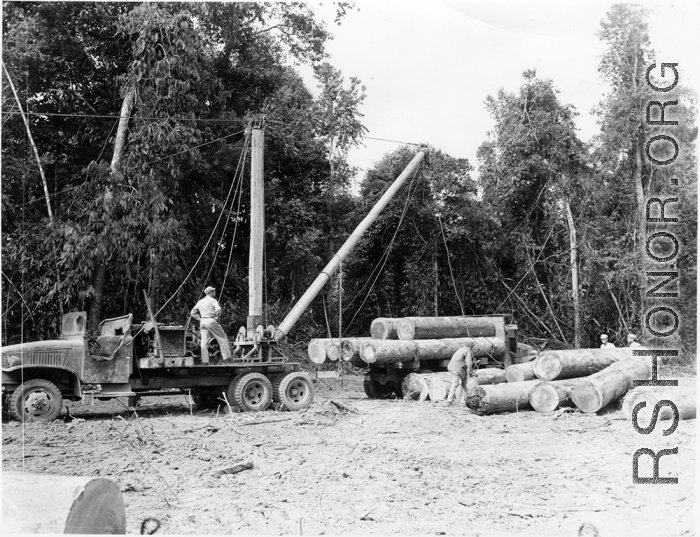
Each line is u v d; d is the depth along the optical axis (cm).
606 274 2464
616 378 1362
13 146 1916
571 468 877
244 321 2375
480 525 639
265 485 776
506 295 2827
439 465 884
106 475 812
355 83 2745
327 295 2714
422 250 2706
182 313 2102
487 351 1734
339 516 660
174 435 1084
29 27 1870
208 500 711
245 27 2448
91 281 1847
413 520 650
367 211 2716
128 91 1898
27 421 1162
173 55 1898
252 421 1218
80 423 1183
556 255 2738
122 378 1255
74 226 1762
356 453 958
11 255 1736
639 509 695
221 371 1385
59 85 2031
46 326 1812
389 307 2805
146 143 1845
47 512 414
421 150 2031
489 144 2839
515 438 1097
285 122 2589
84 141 2105
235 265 2402
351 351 1647
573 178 2638
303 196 2636
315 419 1244
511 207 2797
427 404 1511
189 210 2188
